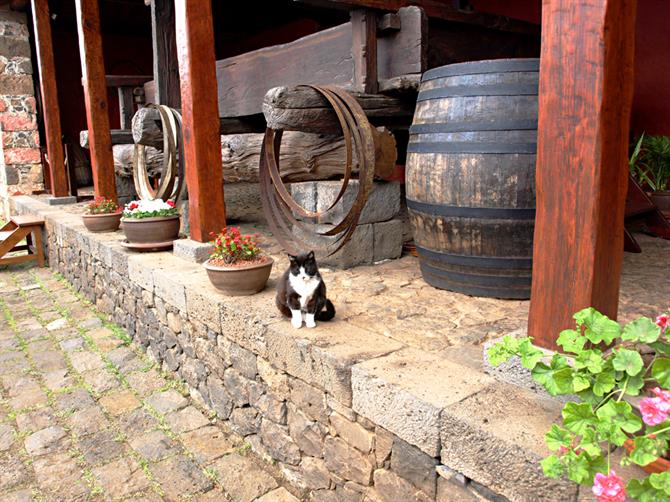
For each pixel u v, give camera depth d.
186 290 3.61
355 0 3.71
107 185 7.11
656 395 1.32
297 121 3.65
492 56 4.84
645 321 1.45
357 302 3.21
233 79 5.82
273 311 3.03
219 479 2.91
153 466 3.03
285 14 10.09
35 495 2.80
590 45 1.70
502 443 1.70
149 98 7.71
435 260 3.36
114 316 5.30
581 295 1.84
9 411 3.67
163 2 6.73
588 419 1.40
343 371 2.32
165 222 4.80
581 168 1.78
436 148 3.08
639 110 5.46
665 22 5.14
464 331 2.71
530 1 6.05
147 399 3.80
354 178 4.24
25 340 4.96
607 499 1.25
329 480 2.60
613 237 1.88
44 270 7.64
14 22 10.66
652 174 5.20
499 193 2.93
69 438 3.33
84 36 6.76
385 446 2.21
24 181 11.18
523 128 2.86
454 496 1.94
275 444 2.97
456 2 5.08
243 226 6.05
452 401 1.94
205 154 4.32
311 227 4.02
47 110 9.03
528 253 3.05
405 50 3.96
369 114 4.00
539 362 1.58
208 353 3.54
